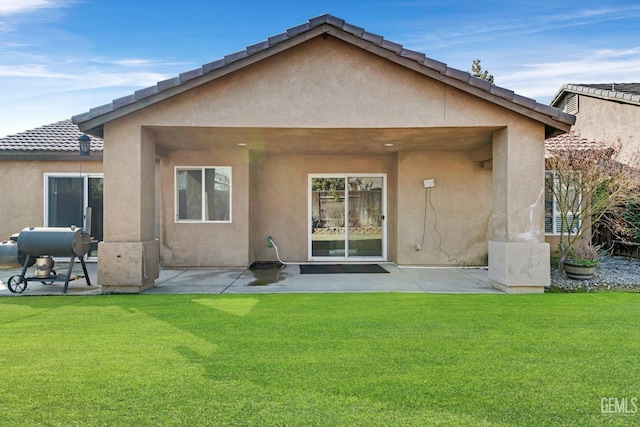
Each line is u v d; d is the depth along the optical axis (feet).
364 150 36.11
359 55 25.16
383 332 16.94
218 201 35.91
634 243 36.83
